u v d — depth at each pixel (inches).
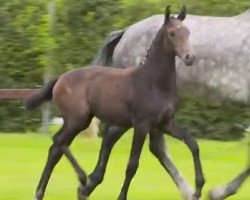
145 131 509.7
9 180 645.9
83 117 529.7
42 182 536.7
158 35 510.3
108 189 618.8
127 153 815.1
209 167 729.6
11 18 920.3
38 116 936.9
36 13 914.7
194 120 852.0
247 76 565.9
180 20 515.8
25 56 924.0
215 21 583.8
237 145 832.3
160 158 562.3
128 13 889.5
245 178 547.2
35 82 932.0
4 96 815.1
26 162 736.3
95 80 529.3
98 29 900.0
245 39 568.4
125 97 514.6
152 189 623.2
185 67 578.6
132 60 602.9
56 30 908.6
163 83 509.0
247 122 851.4
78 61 904.3
